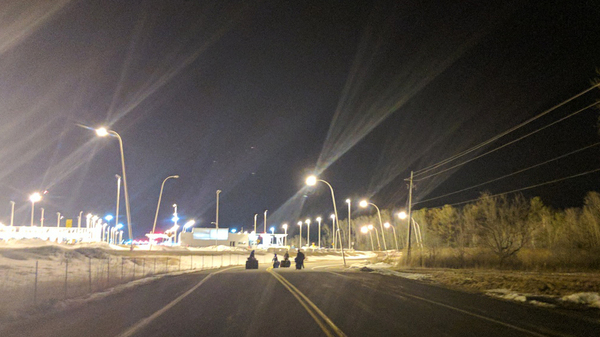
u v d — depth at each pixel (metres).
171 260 49.53
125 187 36.91
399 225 116.12
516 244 37.25
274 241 158.00
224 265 53.72
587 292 18.19
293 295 19.11
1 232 81.56
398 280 27.98
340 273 36.06
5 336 10.52
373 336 10.26
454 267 39.50
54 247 39.41
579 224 39.41
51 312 13.99
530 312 14.12
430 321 12.32
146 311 14.45
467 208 62.16
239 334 10.54
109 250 59.56
